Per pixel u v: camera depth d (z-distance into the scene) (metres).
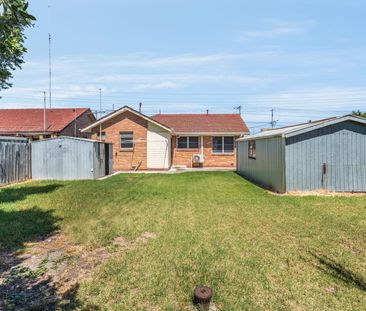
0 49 2.96
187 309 3.22
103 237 5.48
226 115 26.44
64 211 7.45
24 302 3.36
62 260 4.52
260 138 12.76
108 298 3.41
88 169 14.98
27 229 5.90
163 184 12.73
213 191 10.84
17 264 4.40
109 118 20.67
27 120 25.03
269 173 11.84
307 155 10.60
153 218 6.86
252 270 4.13
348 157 10.70
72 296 3.47
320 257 4.62
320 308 3.22
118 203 8.52
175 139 22.94
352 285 3.74
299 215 7.19
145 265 4.27
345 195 10.06
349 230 5.97
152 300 3.37
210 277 3.91
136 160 20.64
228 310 3.17
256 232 5.83
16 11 2.33
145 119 20.52
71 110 27.92
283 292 3.55
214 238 5.45
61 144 15.05
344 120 10.56
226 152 23.06
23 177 14.34
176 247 4.98
